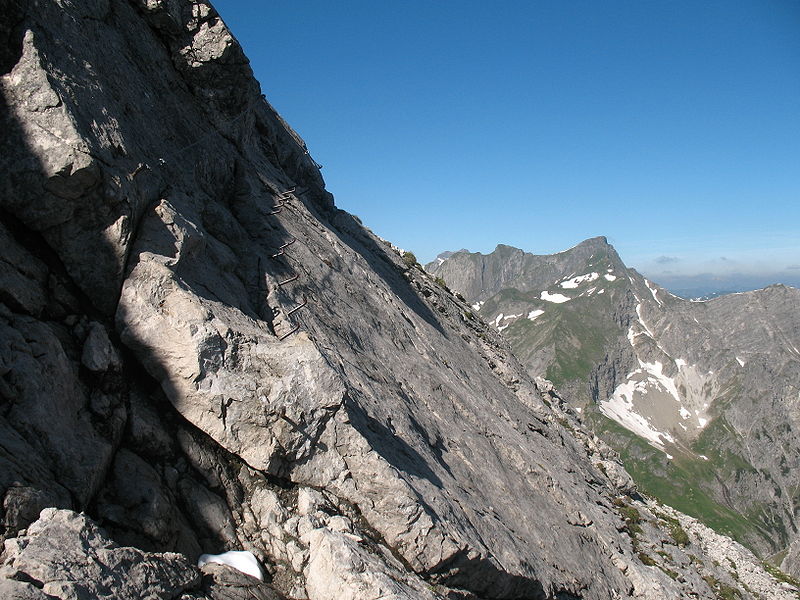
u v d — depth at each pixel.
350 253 36.06
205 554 16.27
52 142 17.08
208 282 20.53
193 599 13.76
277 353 18.73
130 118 21.70
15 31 18.34
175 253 19.34
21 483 13.04
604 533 33.84
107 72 21.53
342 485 18.86
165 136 23.81
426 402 28.61
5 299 15.87
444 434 26.88
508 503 26.52
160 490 16.36
